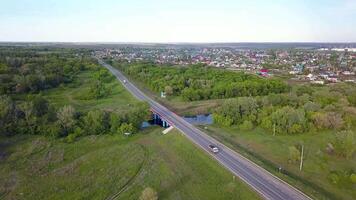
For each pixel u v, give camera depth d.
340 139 105.00
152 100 186.88
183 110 169.75
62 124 125.50
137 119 133.00
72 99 181.38
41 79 197.50
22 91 181.00
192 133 121.88
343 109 148.50
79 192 81.38
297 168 96.75
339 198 79.25
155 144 115.94
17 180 88.94
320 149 111.69
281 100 162.00
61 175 91.88
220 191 77.56
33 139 120.19
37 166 98.31
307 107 147.25
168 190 80.56
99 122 128.50
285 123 129.12
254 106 144.88
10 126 123.25
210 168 89.94
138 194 79.12
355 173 91.69
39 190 83.06
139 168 94.81
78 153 109.44
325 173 93.38
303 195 72.75
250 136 126.12
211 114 161.12
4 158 103.19
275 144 116.94
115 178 88.81
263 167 88.44
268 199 70.81
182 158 99.62
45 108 139.62
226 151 102.06
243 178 81.81
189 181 84.44
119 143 118.56
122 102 178.50
